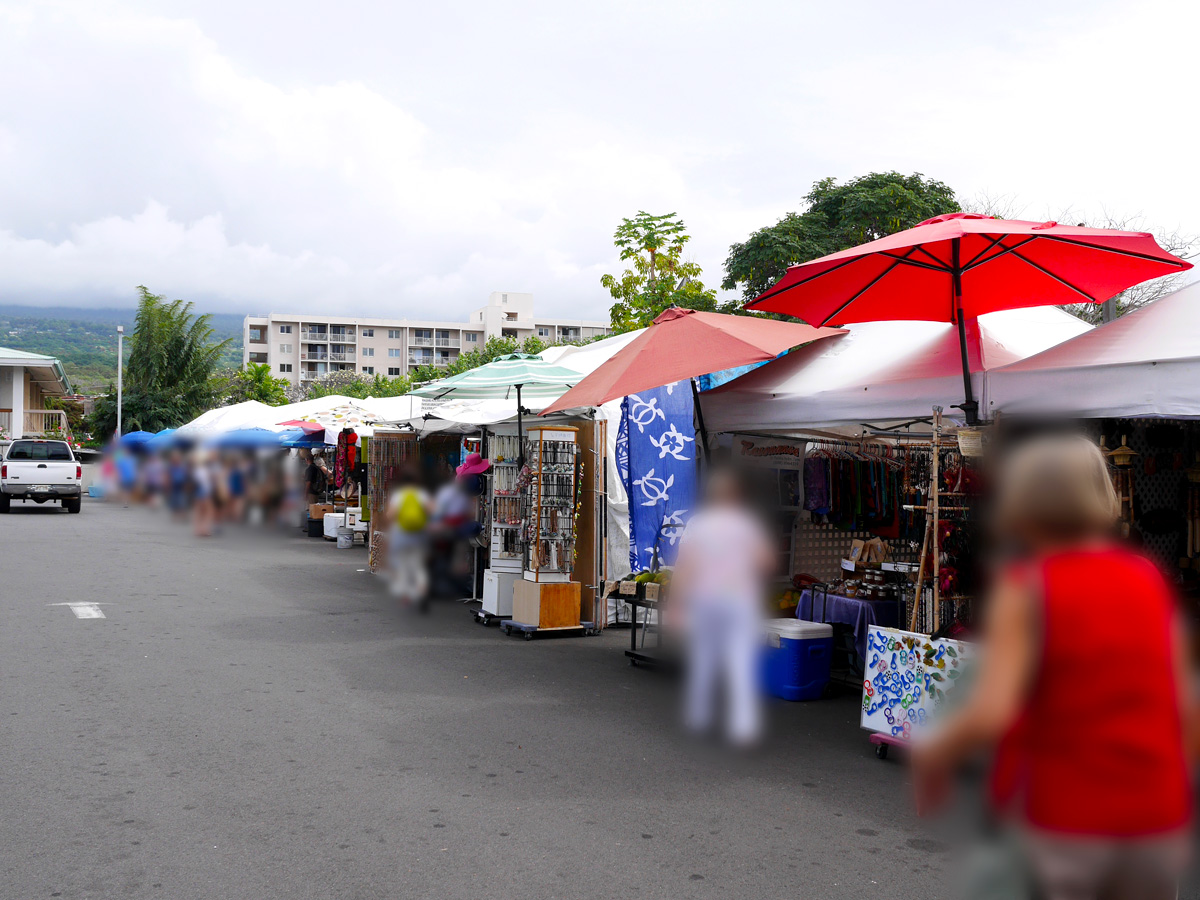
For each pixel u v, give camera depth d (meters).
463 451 13.55
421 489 12.06
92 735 6.04
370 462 15.41
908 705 5.91
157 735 6.10
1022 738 2.17
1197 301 6.12
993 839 2.27
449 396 10.76
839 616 8.23
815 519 9.72
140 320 45.69
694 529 6.57
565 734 6.44
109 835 4.46
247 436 21.52
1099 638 2.07
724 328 8.23
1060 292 7.21
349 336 119.31
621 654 9.38
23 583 12.58
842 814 5.00
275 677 7.84
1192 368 5.39
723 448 9.38
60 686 7.27
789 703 7.52
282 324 117.62
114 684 7.39
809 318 7.75
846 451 9.49
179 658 8.42
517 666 8.64
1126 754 2.05
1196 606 6.41
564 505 10.39
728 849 4.49
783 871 4.24
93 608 10.78
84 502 32.81
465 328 121.88
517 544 11.02
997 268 6.76
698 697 6.63
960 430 6.05
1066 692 2.09
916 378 7.05
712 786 5.43
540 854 4.38
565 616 10.30
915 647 5.90
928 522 6.22
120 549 17.39
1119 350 5.90
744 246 27.95
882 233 27.59
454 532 12.13
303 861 4.23
